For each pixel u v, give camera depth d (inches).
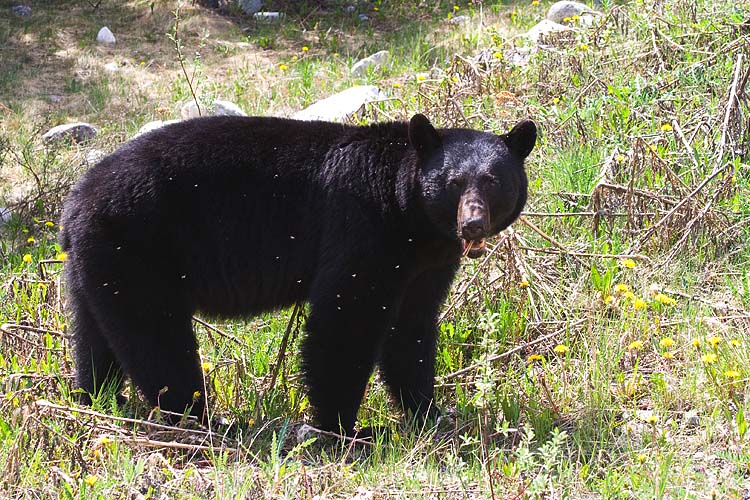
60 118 778.2
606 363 397.4
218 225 374.0
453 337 438.3
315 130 384.2
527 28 922.1
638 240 488.4
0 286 482.6
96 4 1077.8
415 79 781.9
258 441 363.6
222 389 402.3
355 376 372.2
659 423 365.4
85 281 368.5
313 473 336.2
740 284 460.8
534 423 369.7
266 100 803.4
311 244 375.6
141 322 367.2
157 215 364.2
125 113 787.4
